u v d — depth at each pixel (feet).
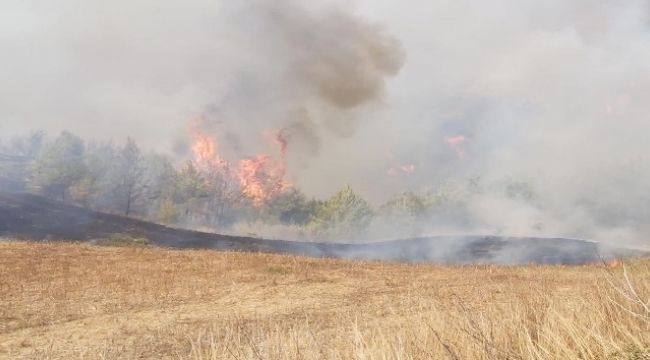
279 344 12.24
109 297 54.80
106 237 174.60
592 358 7.36
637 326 7.57
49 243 113.39
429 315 13.55
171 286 62.75
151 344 32.76
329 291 61.36
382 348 10.05
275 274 76.33
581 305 11.29
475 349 9.26
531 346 8.16
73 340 36.78
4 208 184.96
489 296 16.71
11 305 49.24
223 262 89.56
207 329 36.70
